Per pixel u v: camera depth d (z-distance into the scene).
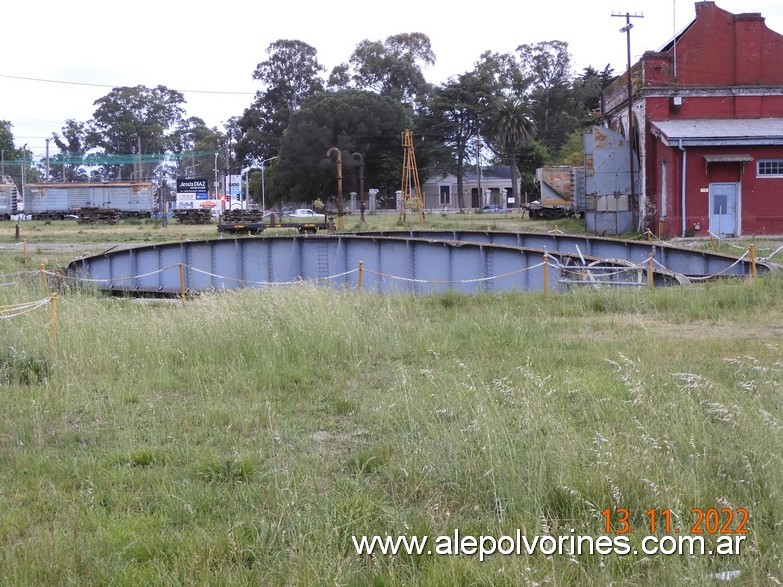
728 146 41.94
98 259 27.69
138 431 8.96
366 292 21.53
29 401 10.02
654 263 23.81
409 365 12.25
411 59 125.06
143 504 6.78
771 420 7.35
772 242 37.81
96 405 10.05
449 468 6.91
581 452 7.04
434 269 24.25
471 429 7.46
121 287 27.03
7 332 13.28
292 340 12.91
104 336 13.29
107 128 144.88
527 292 21.08
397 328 14.38
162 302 21.70
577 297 18.62
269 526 6.05
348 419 9.37
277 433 8.15
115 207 95.69
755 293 18.36
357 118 99.31
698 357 11.89
